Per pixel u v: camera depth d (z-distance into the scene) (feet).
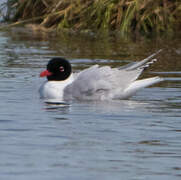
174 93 44.27
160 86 47.01
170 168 25.22
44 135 30.48
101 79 42.86
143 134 31.12
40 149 27.71
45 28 86.63
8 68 54.49
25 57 61.77
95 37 80.28
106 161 26.03
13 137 29.89
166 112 37.24
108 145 28.73
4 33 83.92
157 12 83.35
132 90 42.63
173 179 23.77
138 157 26.76
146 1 83.61
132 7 83.25
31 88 45.44
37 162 25.61
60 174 24.03
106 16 84.23
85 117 35.42
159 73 52.44
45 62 58.49
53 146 28.30
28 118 34.81
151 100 41.68
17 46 70.69
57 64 44.34
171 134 31.22
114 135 30.83
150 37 79.46
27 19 90.48
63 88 43.39
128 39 77.61
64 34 83.51
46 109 37.91
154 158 26.66
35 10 89.45
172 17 83.92
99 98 42.34
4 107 38.17
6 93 43.19
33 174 23.91
